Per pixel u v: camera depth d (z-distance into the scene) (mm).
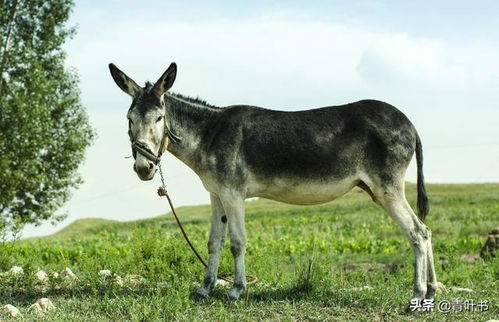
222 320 6727
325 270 9602
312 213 33562
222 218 8133
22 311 7195
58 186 26453
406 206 7484
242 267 7711
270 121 7688
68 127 27000
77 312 7250
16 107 24562
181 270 9633
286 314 6918
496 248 13406
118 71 7453
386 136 7461
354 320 6820
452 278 10367
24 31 26562
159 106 7320
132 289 8695
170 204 8164
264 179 7637
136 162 7191
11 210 25312
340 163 7504
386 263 13477
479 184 50000
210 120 7832
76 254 13734
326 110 7766
